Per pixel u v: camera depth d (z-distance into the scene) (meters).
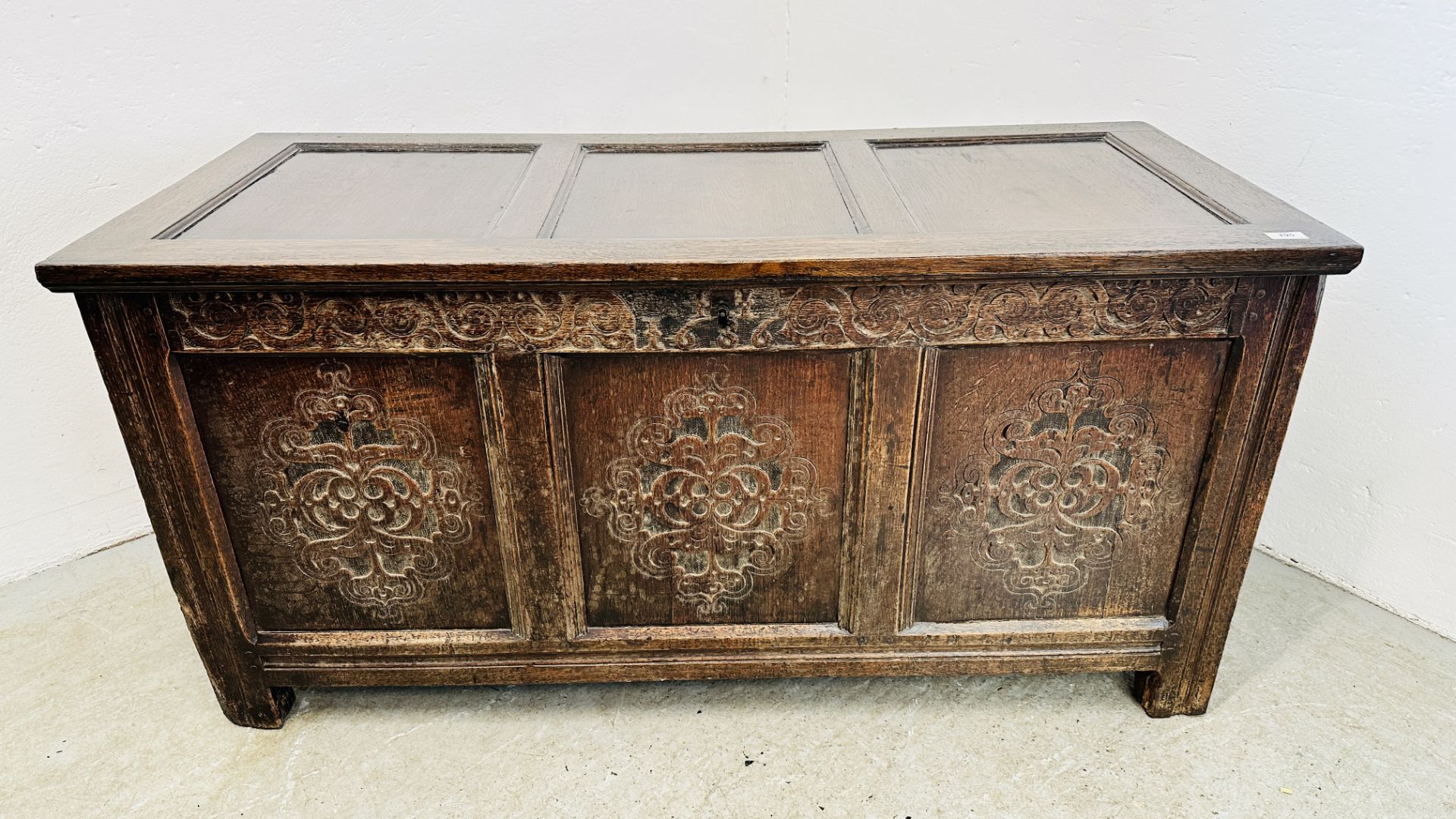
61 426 1.77
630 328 1.19
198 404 1.24
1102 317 1.19
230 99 1.73
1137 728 1.46
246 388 1.23
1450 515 1.58
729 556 1.39
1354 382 1.65
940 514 1.35
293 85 1.76
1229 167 1.72
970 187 1.39
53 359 1.71
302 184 1.43
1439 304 1.50
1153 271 1.14
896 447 1.28
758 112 2.01
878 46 1.93
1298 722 1.46
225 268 1.11
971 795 1.35
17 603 1.74
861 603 1.40
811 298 1.17
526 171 1.48
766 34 1.93
